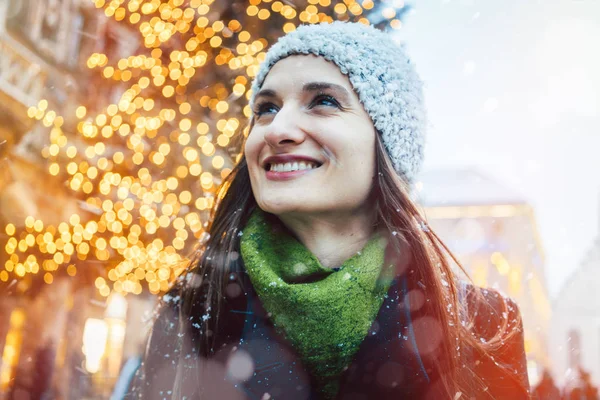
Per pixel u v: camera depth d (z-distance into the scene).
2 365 6.96
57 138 7.82
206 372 1.16
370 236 1.17
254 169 1.14
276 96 1.16
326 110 1.12
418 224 1.21
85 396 7.66
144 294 8.42
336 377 1.08
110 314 8.08
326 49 1.15
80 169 7.94
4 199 7.46
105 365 7.85
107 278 7.86
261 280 1.06
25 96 7.85
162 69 7.70
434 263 1.18
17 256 7.41
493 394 1.22
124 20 9.36
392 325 1.11
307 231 1.14
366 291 1.06
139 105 7.52
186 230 6.96
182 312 1.26
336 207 1.09
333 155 1.08
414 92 1.31
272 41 6.93
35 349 6.90
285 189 1.07
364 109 1.16
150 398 1.24
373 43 1.22
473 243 20.91
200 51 7.01
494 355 1.27
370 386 1.08
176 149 7.52
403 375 1.09
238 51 6.35
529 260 20.86
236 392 1.11
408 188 1.29
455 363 1.14
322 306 1.02
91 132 7.67
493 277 20.56
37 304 7.58
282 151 1.09
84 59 9.05
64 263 7.83
